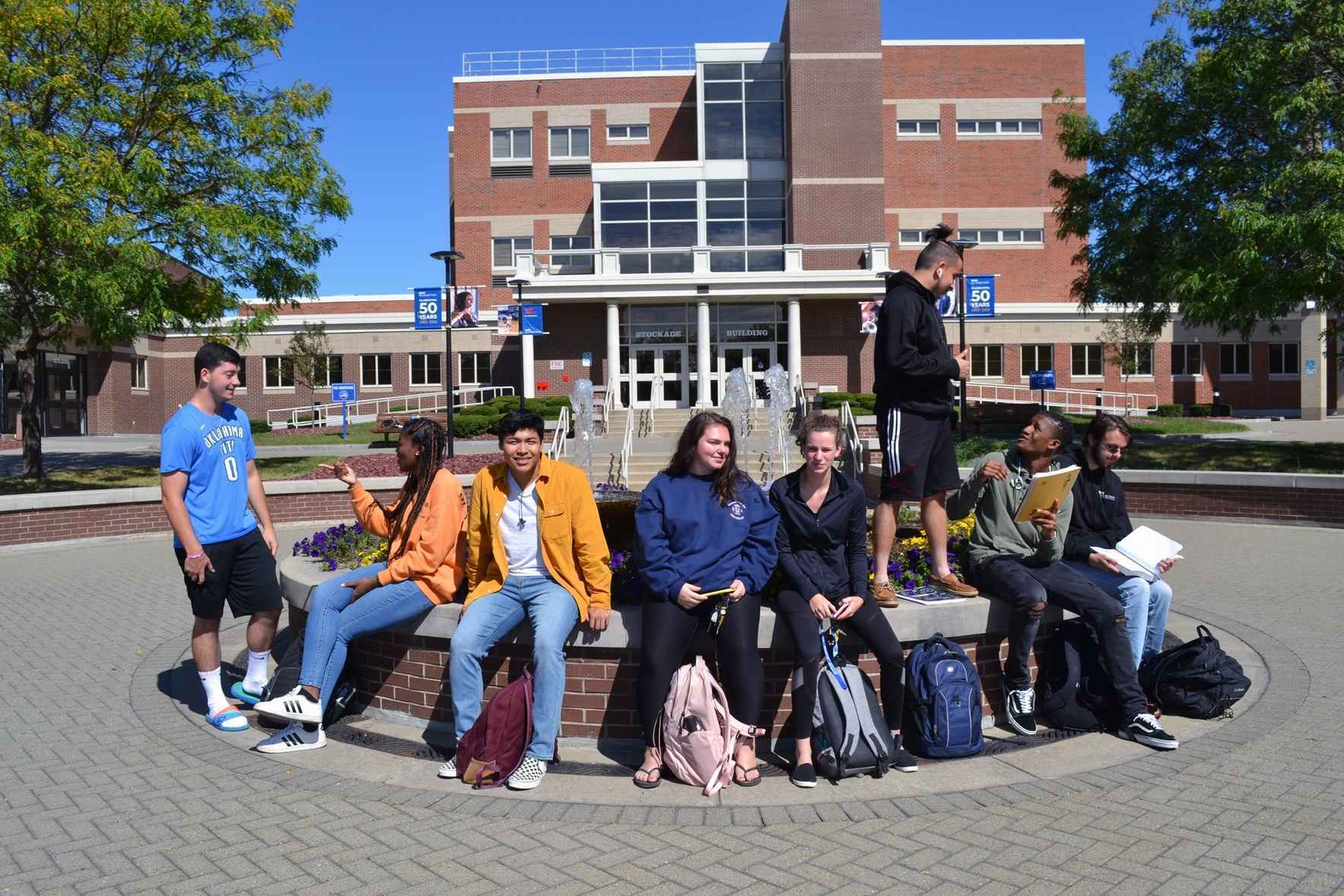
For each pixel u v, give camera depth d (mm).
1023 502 5172
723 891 3488
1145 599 5594
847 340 33812
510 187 39156
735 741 4598
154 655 7262
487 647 4891
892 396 5422
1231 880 3531
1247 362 40281
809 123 35375
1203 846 3820
